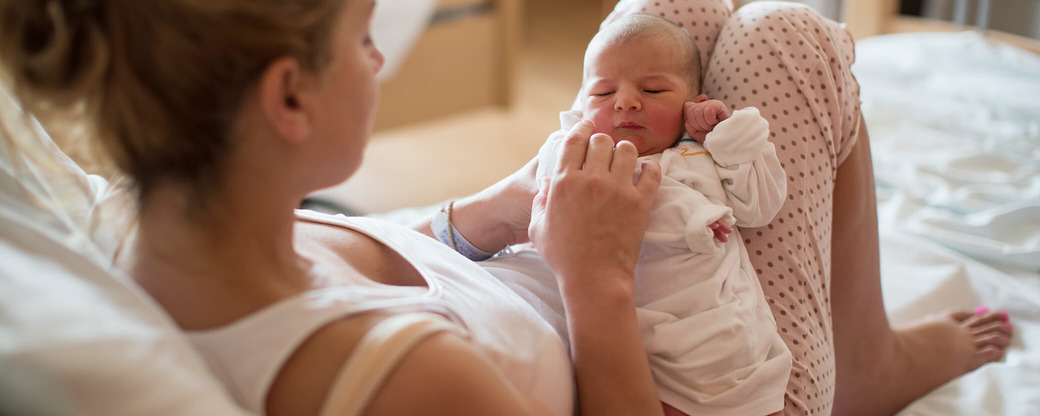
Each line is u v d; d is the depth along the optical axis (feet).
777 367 2.93
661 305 2.95
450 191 9.81
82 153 2.53
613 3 11.68
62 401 1.74
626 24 3.38
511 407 2.16
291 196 2.24
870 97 6.57
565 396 2.62
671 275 2.96
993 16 7.74
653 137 3.23
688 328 2.85
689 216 2.89
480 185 9.93
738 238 3.22
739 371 2.86
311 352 2.10
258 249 2.21
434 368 2.07
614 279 2.65
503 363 2.46
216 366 2.12
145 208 2.22
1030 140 5.77
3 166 2.38
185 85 1.91
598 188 2.71
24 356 1.73
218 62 1.92
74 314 1.85
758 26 3.52
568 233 2.70
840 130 3.56
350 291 2.27
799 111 3.43
